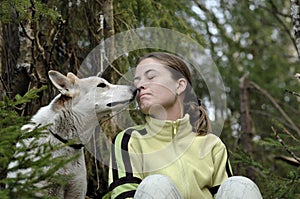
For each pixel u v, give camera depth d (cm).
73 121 414
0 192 262
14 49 568
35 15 452
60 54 586
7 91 520
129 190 347
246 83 845
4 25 559
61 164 278
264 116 919
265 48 1041
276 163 846
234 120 871
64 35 582
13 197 271
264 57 1033
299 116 947
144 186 311
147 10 609
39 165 279
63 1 580
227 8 902
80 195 409
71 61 582
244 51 969
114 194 348
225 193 318
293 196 534
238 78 916
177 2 672
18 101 315
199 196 358
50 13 455
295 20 457
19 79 530
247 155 562
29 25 523
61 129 409
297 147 543
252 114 918
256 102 948
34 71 525
